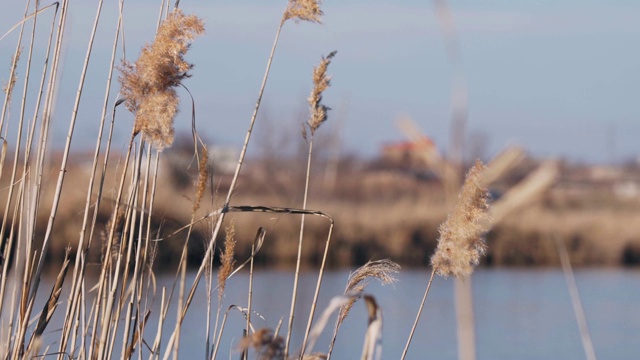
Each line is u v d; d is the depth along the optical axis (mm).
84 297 3875
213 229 3787
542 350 12219
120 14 3883
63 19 4051
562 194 28219
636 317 15180
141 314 4176
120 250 3834
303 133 3873
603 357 11781
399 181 24672
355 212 21969
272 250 19609
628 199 29422
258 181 28109
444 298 16734
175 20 3539
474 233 3367
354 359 10180
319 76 3904
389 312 15047
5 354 3826
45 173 4160
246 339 2744
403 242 21391
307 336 3736
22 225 3951
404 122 2820
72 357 3902
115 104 3834
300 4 3680
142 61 3541
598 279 20625
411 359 11000
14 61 4066
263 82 3746
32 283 3857
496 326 14094
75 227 13562
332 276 18297
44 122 3957
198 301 11984
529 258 23281
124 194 4230
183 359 8867
